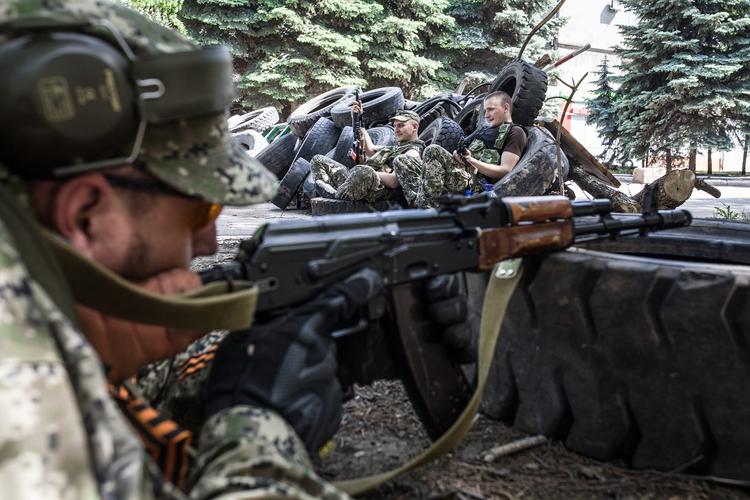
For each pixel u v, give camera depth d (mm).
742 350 1587
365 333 1604
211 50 978
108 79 851
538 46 28828
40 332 701
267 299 1348
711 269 1655
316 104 13055
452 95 10250
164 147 969
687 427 1685
